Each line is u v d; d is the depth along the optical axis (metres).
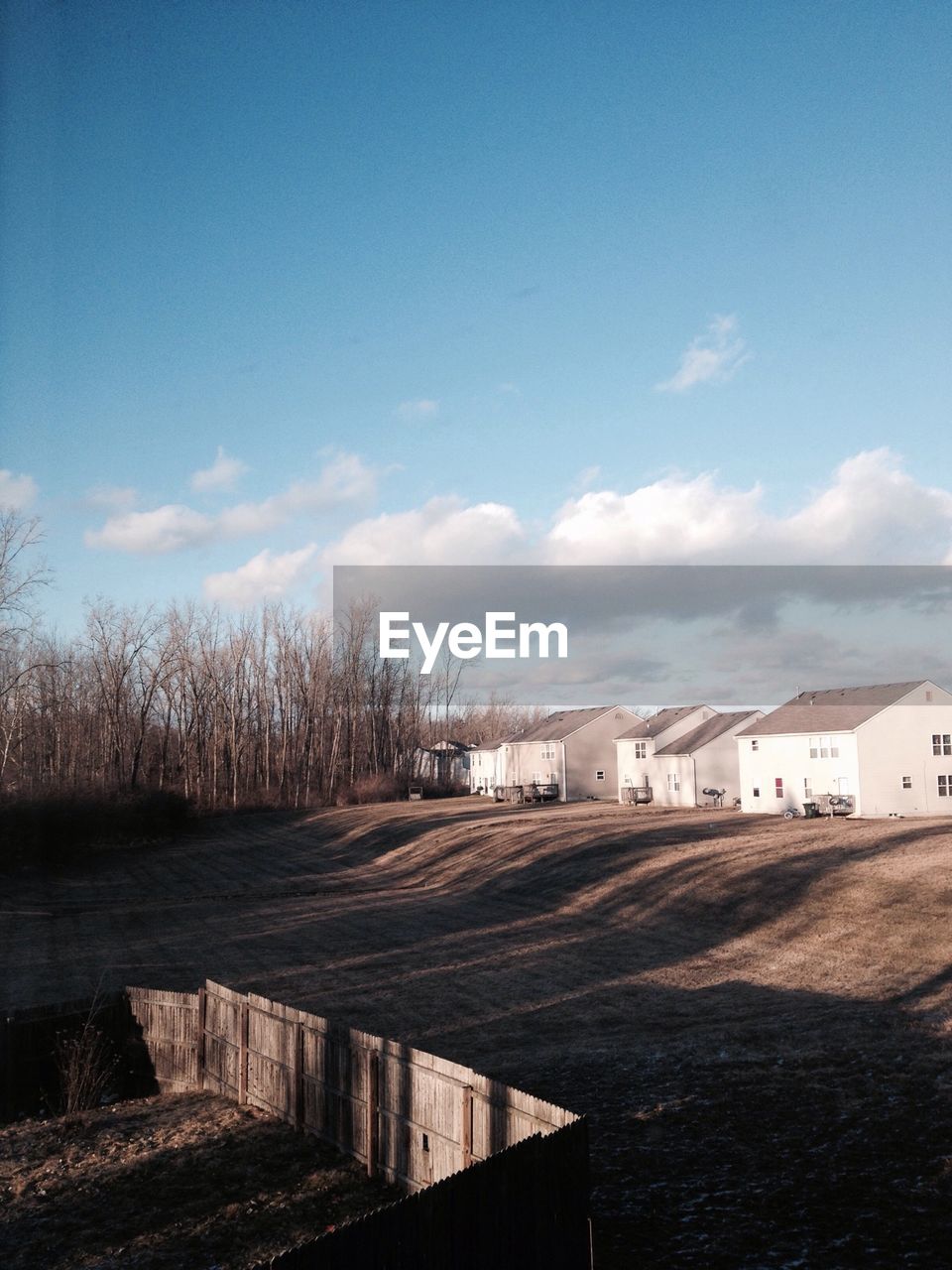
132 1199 10.32
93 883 41.56
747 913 25.45
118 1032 15.45
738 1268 7.84
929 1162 9.74
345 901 34.53
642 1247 8.30
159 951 26.31
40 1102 14.48
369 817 64.56
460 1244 6.91
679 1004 18.03
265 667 85.12
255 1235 9.34
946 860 27.30
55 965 24.67
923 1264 7.80
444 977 21.42
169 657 77.06
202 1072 14.37
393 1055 10.41
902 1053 13.70
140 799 57.16
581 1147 7.89
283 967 23.34
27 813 46.41
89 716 71.88
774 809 50.34
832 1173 9.63
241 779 82.50
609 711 71.50
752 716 59.47
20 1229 9.74
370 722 88.44
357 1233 6.25
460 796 82.88
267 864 47.69
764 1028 15.79
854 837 34.16
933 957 19.56
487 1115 9.05
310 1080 11.85
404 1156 10.16
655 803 62.47
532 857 38.59
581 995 19.17
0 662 46.72
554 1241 7.61
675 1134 10.97
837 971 19.64
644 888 30.05
